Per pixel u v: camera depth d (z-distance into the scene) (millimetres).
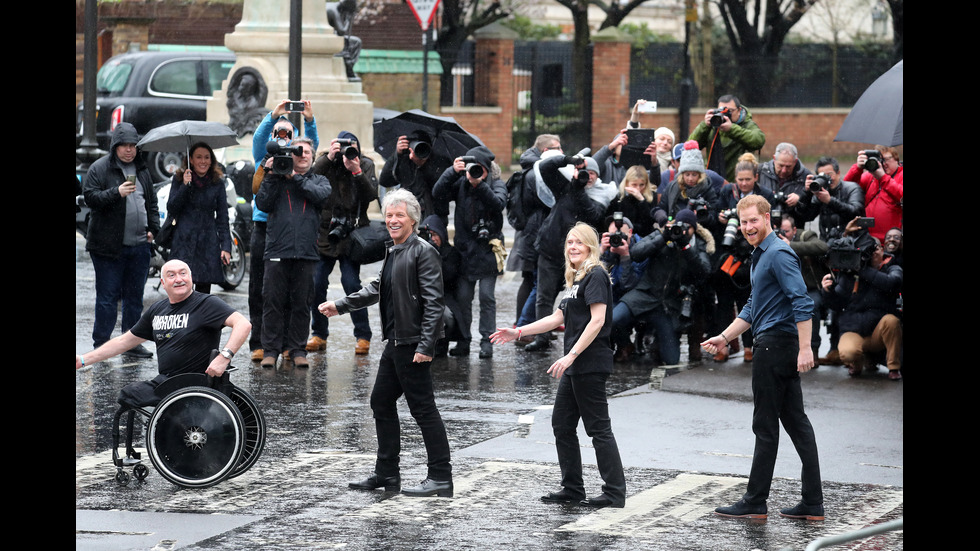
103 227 18281
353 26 52156
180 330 12844
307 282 18438
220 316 12891
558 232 19000
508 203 20656
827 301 18312
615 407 16375
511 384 17688
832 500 12273
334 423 15258
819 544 8203
